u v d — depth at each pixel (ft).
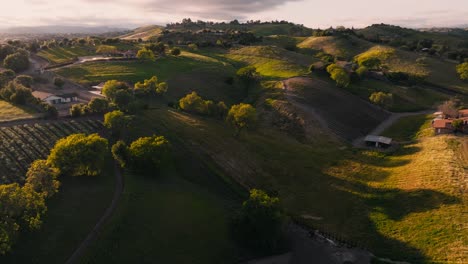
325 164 293.43
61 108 359.87
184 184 243.40
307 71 557.33
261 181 264.72
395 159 296.71
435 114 418.72
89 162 217.15
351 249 192.65
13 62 521.65
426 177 244.63
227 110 391.04
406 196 229.25
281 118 379.55
